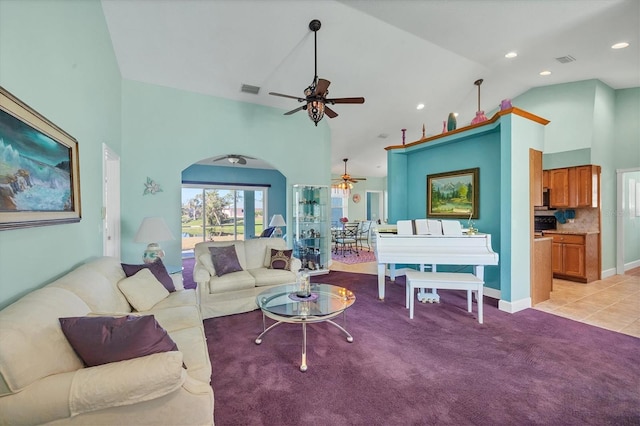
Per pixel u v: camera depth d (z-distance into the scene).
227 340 2.77
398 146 5.34
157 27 3.38
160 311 2.41
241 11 3.24
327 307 2.55
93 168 2.79
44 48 1.83
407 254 3.57
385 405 1.84
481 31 3.54
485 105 5.84
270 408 1.82
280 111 5.42
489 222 4.18
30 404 1.11
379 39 3.80
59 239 2.04
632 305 3.74
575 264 4.95
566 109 5.04
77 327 1.33
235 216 8.95
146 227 3.26
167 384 1.24
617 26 3.34
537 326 3.07
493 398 1.91
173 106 4.45
